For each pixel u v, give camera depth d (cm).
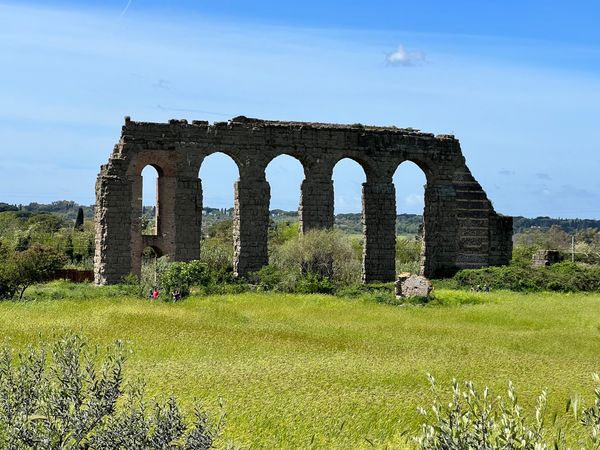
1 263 5597
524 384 2572
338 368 2838
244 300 5419
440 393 2394
